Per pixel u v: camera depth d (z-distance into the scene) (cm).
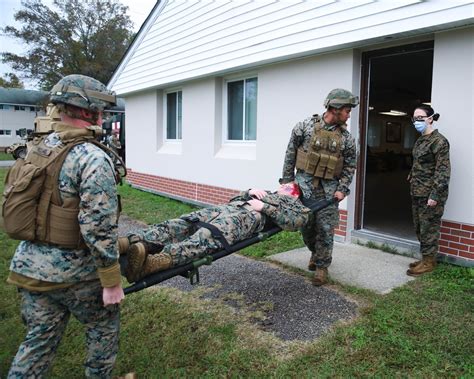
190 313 336
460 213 422
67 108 192
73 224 185
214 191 778
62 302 195
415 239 495
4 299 376
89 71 3500
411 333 294
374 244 505
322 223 379
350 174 379
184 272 263
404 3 431
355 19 480
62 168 183
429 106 409
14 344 295
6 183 194
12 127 3584
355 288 375
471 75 406
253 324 315
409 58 725
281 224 327
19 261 190
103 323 206
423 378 244
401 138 1472
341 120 366
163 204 842
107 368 212
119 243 238
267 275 421
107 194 181
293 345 283
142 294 380
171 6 848
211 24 728
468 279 392
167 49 870
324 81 548
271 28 599
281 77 615
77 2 3528
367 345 279
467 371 249
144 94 1020
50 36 3522
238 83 734
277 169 632
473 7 378
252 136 708
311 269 430
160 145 976
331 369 254
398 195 915
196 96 816
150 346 290
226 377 252
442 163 384
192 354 278
